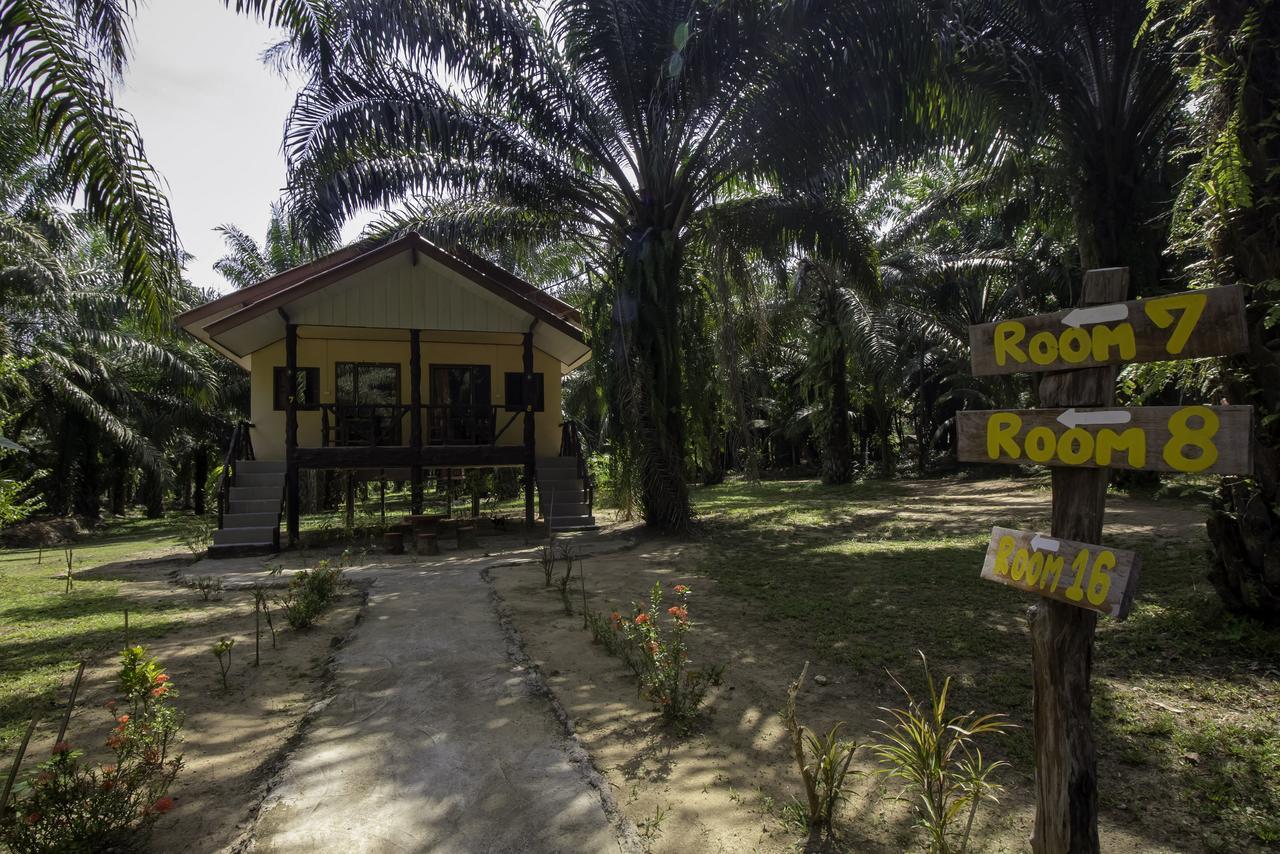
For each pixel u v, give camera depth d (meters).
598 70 11.38
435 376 15.63
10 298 15.67
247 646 5.91
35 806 2.87
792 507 15.84
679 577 8.41
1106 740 3.71
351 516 14.16
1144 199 12.02
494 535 13.09
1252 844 2.84
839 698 4.48
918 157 10.73
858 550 9.56
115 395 22.52
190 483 38.09
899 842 2.94
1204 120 5.02
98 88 5.62
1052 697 2.47
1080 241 12.67
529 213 13.24
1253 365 4.66
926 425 26.45
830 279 18.42
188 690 4.84
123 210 5.94
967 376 21.47
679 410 12.45
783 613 6.41
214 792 3.44
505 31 10.64
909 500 16.08
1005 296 20.70
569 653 5.55
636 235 12.09
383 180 11.70
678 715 4.15
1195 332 2.11
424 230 13.23
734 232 12.65
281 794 3.37
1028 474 21.06
